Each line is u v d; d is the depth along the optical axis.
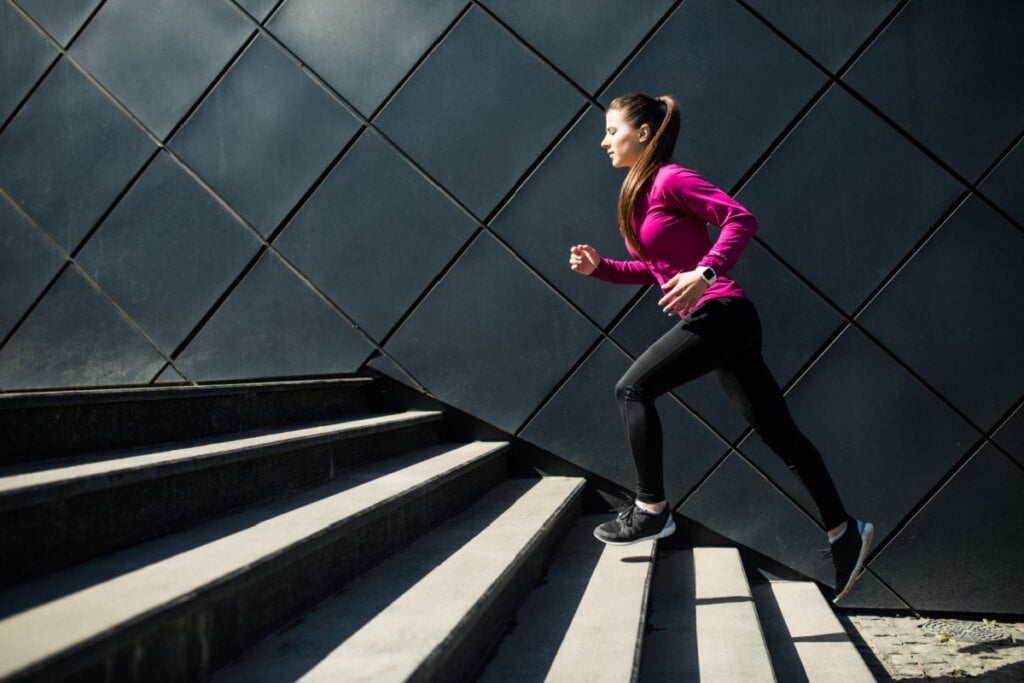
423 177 4.16
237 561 1.61
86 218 4.37
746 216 2.48
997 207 3.68
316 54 4.27
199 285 4.28
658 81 3.98
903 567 3.67
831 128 3.83
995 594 3.60
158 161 4.34
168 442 2.60
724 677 2.26
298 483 2.62
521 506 3.25
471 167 4.12
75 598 1.37
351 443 3.05
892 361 3.72
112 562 1.64
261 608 1.69
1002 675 2.88
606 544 3.30
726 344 2.52
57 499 1.60
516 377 4.05
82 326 4.34
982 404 3.65
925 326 3.71
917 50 3.78
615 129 2.81
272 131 4.28
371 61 4.23
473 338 4.10
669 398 3.88
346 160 4.22
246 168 4.28
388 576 2.20
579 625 2.31
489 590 2.05
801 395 3.78
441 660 1.63
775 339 3.81
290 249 4.23
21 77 4.48
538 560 2.84
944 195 3.72
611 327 3.99
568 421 4.01
